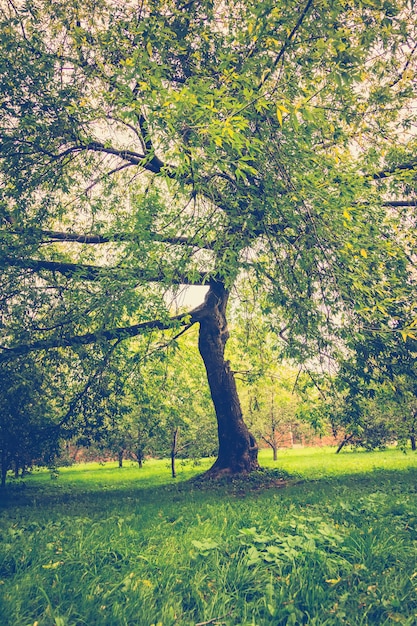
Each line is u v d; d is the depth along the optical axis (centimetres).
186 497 1091
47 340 1202
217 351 1638
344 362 1040
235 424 1597
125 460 4631
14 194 1121
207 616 313
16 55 1034
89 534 555
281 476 1507
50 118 1055
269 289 912
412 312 893
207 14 948
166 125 631
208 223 869
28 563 429
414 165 1132
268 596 329
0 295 1115
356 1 689
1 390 1217
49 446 1409
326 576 364
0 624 294
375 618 309
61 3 1080
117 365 1384
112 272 1127
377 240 834
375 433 2342
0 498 1370
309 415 1595
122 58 985
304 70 746
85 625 300
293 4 637
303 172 760
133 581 368
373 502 704
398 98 1076
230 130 529
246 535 481
